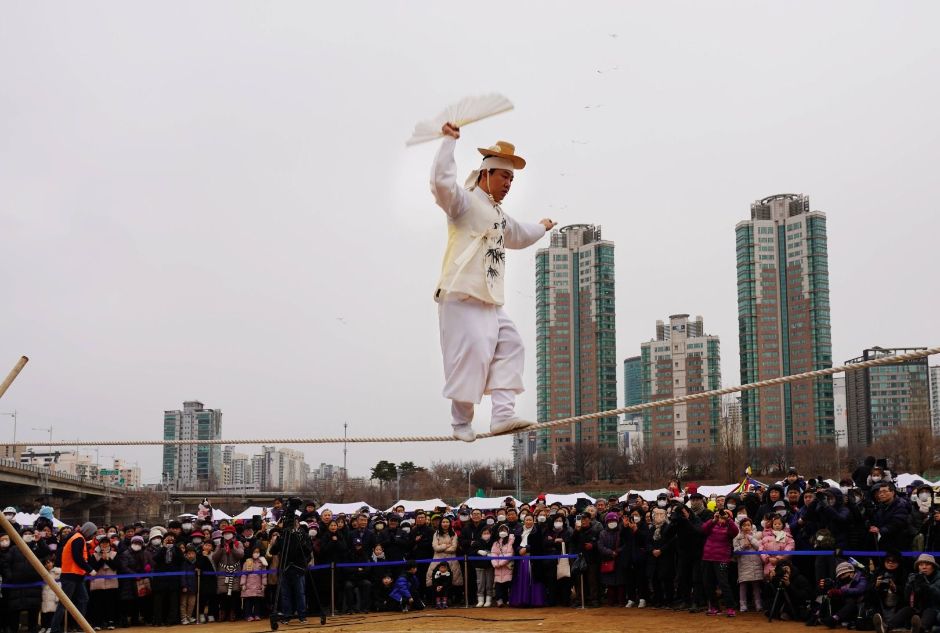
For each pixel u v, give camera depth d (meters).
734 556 17.45
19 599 19.73
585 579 20.92
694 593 18.05
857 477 17.56
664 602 18.97
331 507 30.30
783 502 18.34
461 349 6.91
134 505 102.38
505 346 7.13
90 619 20.25
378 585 21.30
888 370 107.31
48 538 20.84
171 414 178.75
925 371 106.62
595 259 103.31
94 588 20.27
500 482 95.75
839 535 15.96
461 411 7.29
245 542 22.00
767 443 96.06
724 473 78.19
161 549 21.08
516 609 20.25
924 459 67.00
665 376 115.06
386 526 22.25
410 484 94.75
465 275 6.89
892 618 14.03
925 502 17.62
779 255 97.94
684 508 18.39
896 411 106.56
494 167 7.15
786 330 96.69
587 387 102.94
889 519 15.23
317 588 21.36
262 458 198.50
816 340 94.44
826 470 83.50
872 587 14.82
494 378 7.05
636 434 162.00
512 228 7.43
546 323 106.00
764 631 14.99
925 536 15.76
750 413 97.38
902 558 15.03
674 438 113.00
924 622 13.34
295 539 19.12
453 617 19.14
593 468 92.69
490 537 21.53
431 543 21.80
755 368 97.56
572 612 19.02
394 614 20.44
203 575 20.95
